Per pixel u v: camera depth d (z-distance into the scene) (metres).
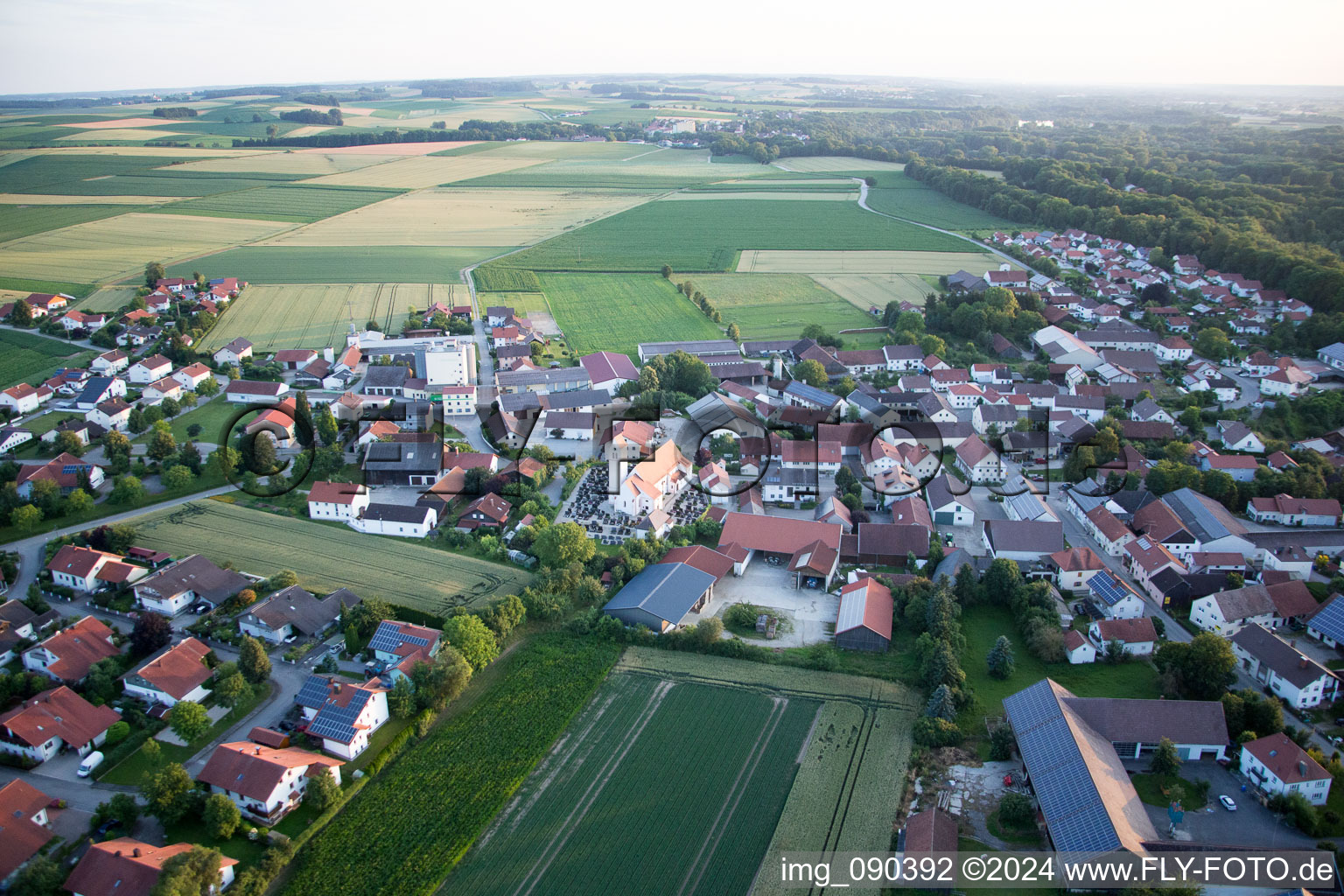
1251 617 134.25
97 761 108.94
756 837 99.00
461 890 92.50
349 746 109.44
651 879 93.56
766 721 117.81
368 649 130.75
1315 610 135.75
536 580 145.88
